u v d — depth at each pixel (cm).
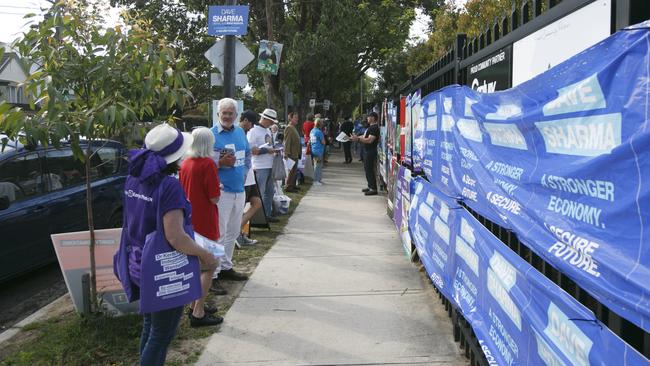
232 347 434
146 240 327
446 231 460
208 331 466
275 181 1038
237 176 584
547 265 276
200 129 484
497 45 355
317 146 1493
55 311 544
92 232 464
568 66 219
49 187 675
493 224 370
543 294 248
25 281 688
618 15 204
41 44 429
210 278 466
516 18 332
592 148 198
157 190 327
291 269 650
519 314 277
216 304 533
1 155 614
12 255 610
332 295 554
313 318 492
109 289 472
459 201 417
